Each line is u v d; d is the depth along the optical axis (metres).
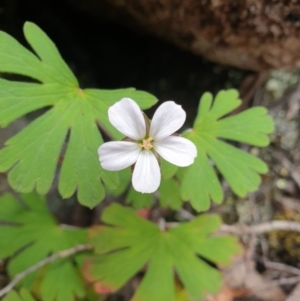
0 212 0.14
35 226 0.14
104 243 0.13
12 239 0.14
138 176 0.09
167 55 0.19
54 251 0.14
